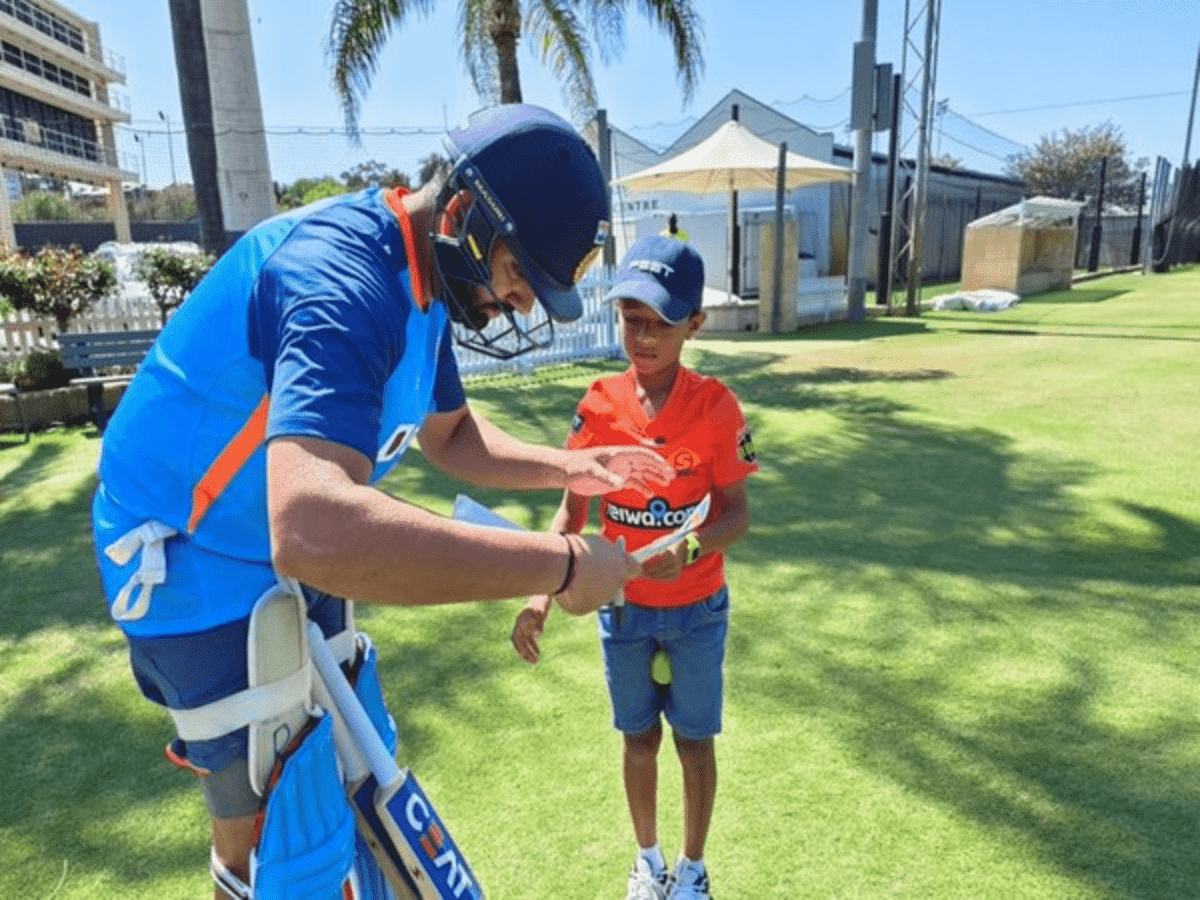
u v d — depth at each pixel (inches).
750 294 758.5
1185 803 94.5
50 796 101.1
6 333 331.6
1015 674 122.6
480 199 45.1
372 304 43.9
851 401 319.6
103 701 121.8
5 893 85.9
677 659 78.2
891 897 82.3
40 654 136.0
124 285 480.7
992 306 676.7
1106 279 1035.9
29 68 1675.7
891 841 89.8
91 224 1551.4
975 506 197.6
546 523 192.9
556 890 84.0
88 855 91.4
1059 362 397.1
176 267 359.6
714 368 406.6
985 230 763.4
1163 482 210.2
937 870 85.6
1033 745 105.9
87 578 165.9
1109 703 114.7
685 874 80.5
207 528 49.1
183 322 48.4
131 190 1707.7
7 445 277.4
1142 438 252.1
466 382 378.6
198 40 379.6
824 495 208.2
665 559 69.1
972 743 106.4
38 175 1654.8
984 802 95.6
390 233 47.6
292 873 50.2
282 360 41.8
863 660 127.7
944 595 149.9
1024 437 258.5
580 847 89.8
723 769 102.3
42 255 346.0
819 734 109.0
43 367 315.9
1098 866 85.6
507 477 69.4
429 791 99.3
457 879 55.0
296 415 39.9
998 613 142.4
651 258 74.2
